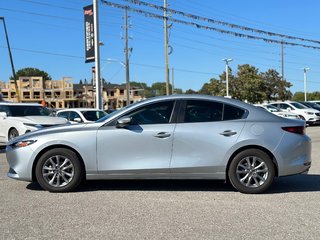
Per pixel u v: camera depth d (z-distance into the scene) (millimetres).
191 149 7004
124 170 7020
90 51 25844
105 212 5941
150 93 107000
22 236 4945
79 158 7109
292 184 7898
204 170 7008
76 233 5047
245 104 7281
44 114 15633
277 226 5312
